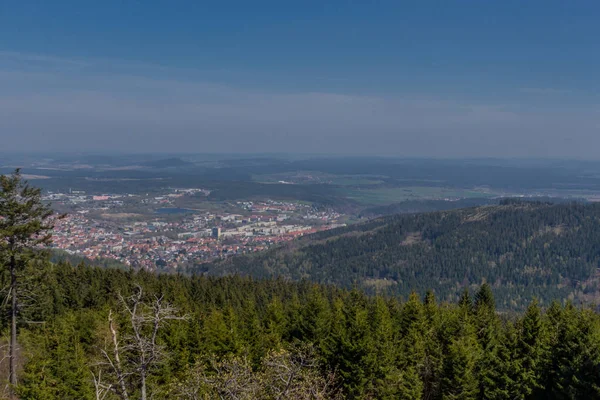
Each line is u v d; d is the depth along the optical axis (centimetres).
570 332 4306
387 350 4497
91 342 4772
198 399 2458
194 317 5447
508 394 4122
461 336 4847
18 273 4259
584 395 3834
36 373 3719
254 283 11400
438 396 4447
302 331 5472
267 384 2422
